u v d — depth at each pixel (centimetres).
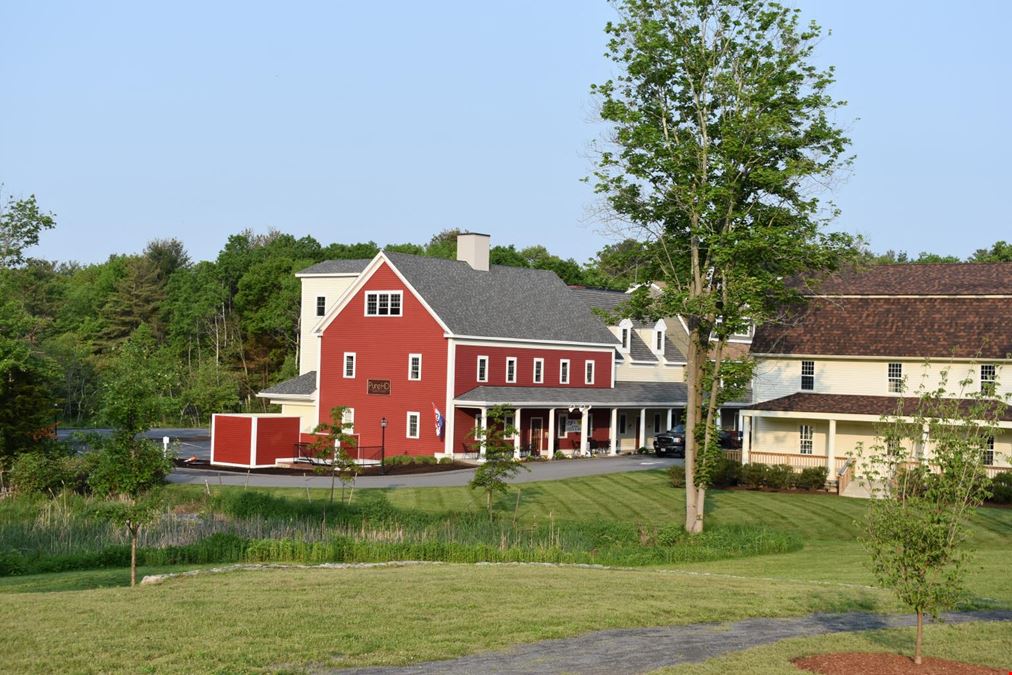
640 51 3519
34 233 5916
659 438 6294
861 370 4831
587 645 1684
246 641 1620
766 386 5016
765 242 3441
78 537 3117
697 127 3647
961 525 1606
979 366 4531
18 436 4438
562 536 3178
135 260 11544
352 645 1619
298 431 5553
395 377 5688
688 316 3722
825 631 1873
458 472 5078
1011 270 5012
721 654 1634
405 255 5903
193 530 3219
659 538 3225
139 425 2466
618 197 3722
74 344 8956
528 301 6356
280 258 10062
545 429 6144
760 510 4038
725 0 3500
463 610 1902
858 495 4428
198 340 9938
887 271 5253
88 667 1465
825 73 3525
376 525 3381
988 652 1680
